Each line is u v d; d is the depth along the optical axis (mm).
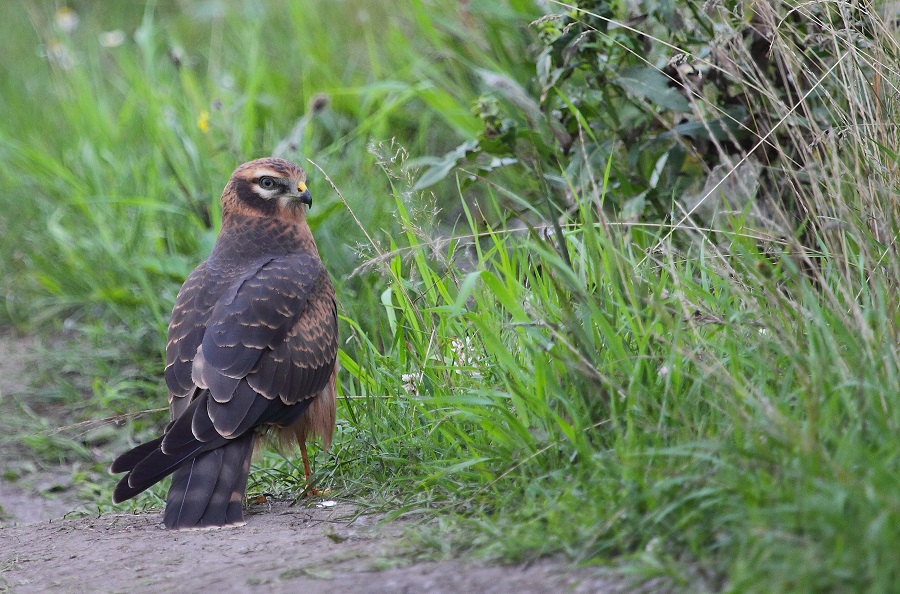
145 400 13242
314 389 9484
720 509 6180
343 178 14750
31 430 12945
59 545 8453
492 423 8039
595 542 6418
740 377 7168
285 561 7215
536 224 11898
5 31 22766
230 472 8648
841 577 5207
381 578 6578
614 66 10930
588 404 7871
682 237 10430
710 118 10727
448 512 7742
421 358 9672
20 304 15641
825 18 9961
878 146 8625
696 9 10844
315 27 18516
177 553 7758
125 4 22938
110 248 14477
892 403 6488
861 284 7910
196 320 9492
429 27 14984
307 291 9805
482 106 11414
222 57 19453
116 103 18969
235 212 10750
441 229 13633
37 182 17219
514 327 8641
